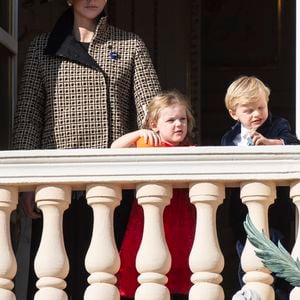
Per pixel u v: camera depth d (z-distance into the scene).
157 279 24.62
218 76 46.34
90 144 27.50
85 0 27.89
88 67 27.61
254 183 24.72
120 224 26.56
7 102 30.83
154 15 45.09
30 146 27.53
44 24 40.81
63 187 25.11
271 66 46.53
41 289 24.88
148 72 27.84
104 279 24.73
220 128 45.91
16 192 25.30
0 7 30.95
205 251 24.61
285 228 25.83
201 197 24.77
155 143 26.05
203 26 46.53
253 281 24.53
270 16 46.84
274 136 26.30
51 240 25.00
